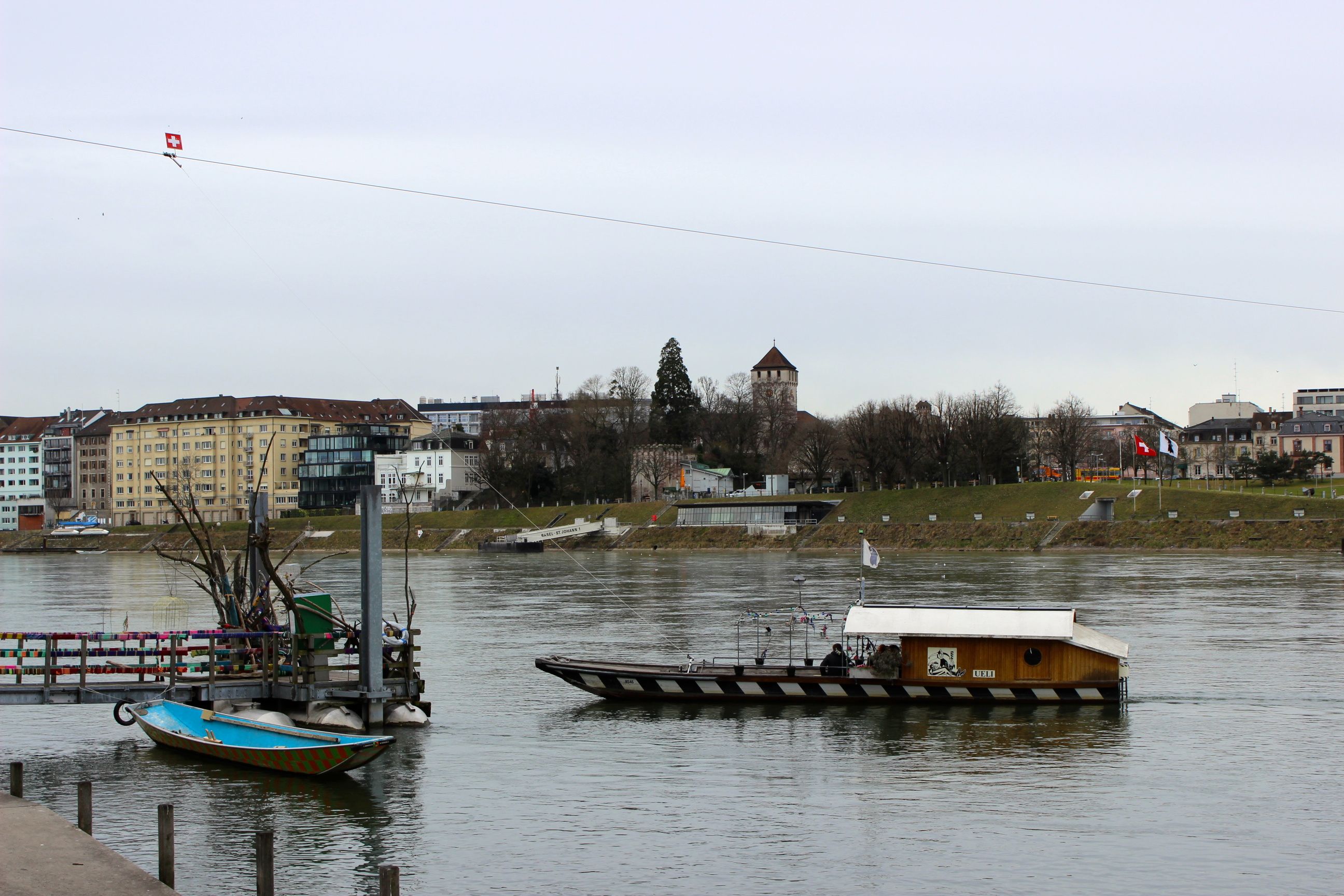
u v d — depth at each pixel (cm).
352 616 10562
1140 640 8569
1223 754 5281
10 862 3219
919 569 15525
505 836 4250
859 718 6038
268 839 2892
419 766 5162
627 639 9181
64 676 7281
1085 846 4134
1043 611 6350
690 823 4394
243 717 5494
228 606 6147
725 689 6438
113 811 4525
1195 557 16788
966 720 5947
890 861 4000
